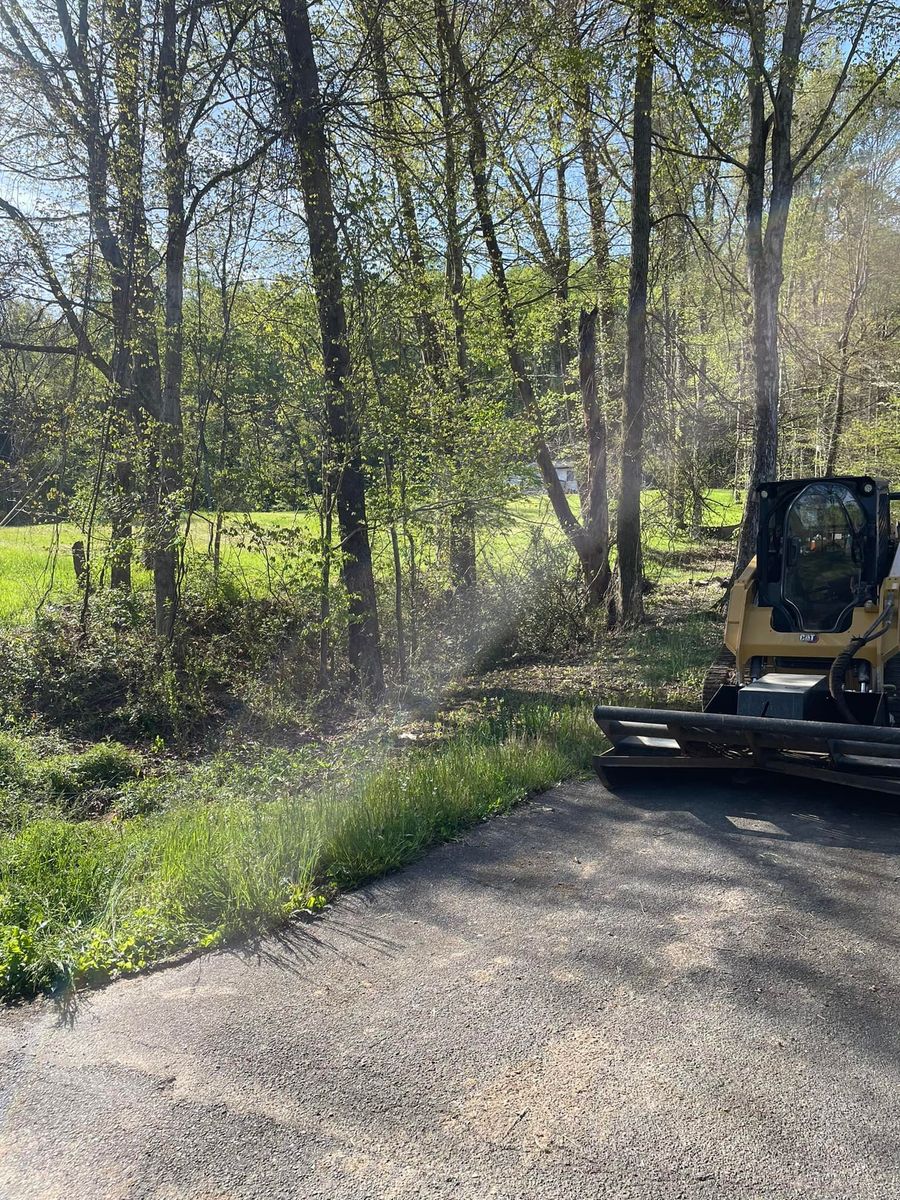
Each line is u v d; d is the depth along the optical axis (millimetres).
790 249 24891
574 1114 3207
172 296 11273
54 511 12344
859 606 7059
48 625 11703
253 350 11211
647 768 7383
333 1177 2941
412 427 11273
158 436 10992
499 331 14508
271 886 5152
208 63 11359
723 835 6039
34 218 11984
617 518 14953
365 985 4215
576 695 10477
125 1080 3518
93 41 11688
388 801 6500
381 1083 3432
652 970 4223
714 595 18531
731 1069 3441
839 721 6938
